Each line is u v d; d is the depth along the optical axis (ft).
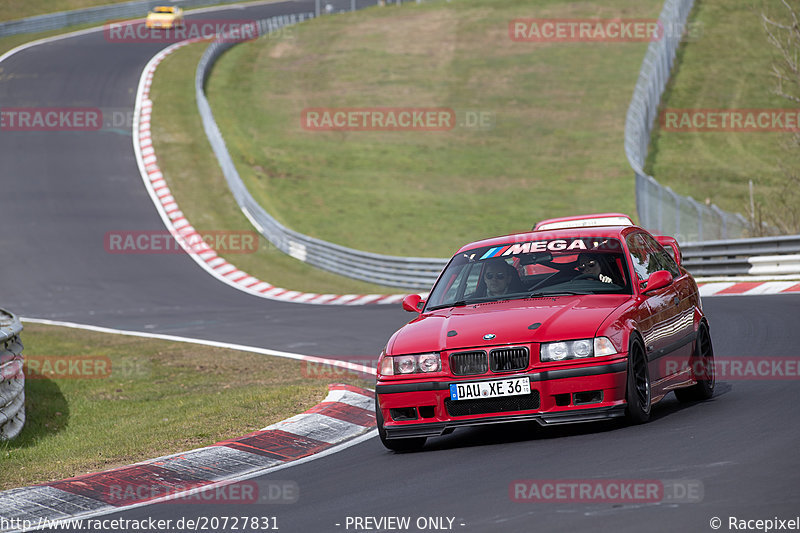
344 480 84.43
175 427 120.16
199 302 323.37
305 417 114.73
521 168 563.89
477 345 89.40
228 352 199.72
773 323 157.38
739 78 629.10
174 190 492.95
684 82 625.41
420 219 483.51
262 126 630.74
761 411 92.17
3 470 101.81
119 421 131.95
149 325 265.75
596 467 75.00
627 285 97.76
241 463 98.22
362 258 360.28
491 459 84.43
